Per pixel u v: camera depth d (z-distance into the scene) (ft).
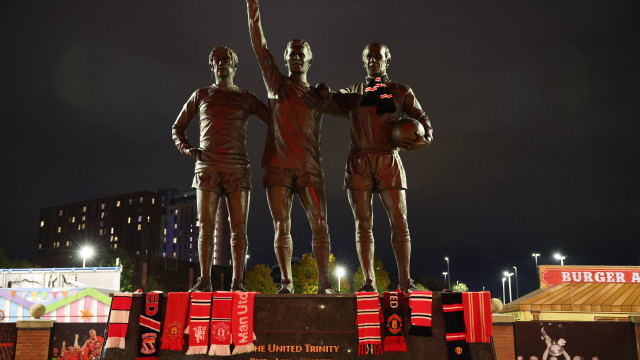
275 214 28.71
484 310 25.44
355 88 30.68
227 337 25.45
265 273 174.40
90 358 38.19
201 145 29.78
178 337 25.52
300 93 29.96
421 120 29.37
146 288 215.51
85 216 421.18
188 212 465.88
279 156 28.96
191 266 273.33
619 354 37.01
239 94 30.76
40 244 435.12
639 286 98.53
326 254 28.35
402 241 28.27
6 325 33.76
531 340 37.70
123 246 395.75
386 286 180.86
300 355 25.49
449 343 25.26
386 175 28.63
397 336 25.16
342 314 25.82
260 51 29.53
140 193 400.67
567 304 92.68
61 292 97.14
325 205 29.22
